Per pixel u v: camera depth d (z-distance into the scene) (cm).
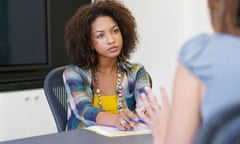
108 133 153
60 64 350
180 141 68
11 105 304
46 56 339
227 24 66
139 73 199
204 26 304
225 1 66
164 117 95
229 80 62
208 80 64
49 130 328
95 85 189
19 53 323
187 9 318
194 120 67
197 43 69
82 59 192
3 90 303
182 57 69
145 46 355
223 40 66
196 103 67
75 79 186
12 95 305
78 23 191
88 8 193
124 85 192
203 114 64
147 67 355
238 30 66
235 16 65
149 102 134
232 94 61
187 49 69
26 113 314
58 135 151
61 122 187
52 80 192
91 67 192
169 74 335
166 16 335
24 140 144
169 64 335
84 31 189
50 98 189
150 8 348
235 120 50
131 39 199
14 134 307
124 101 190
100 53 189
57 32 348
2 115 300
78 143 139
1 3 312
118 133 152
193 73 67
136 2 359
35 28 332
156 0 342
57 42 348
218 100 62
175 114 69
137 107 178
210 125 51
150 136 148
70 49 195
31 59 330
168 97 111
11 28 318
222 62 64
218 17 68
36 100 320
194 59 67
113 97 189
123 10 197
